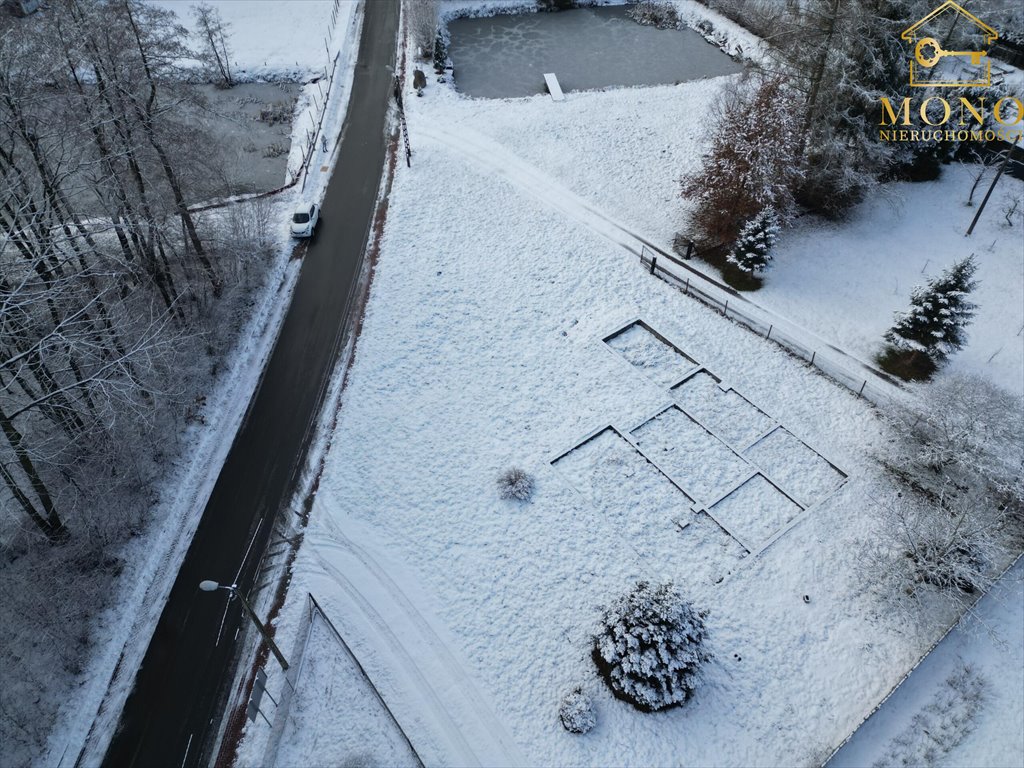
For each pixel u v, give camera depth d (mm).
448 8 63719
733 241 39938
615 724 23875
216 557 28359
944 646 25578
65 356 25531
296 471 31062
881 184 42938
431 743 23578
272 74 55969
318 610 26781
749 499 29781
